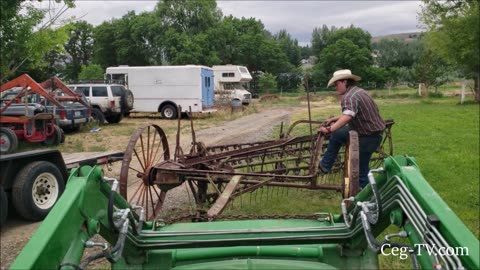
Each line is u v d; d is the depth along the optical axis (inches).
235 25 3147.1
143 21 2679.6
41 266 78.5
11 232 263.3
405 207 95.9
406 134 649.0
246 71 1587.1
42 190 281.0
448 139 592.1
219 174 230.1
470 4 1428.4
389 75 2839.6
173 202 309.0
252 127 842.2
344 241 116.2
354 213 110.9
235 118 1059.9
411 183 96.1
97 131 788.6
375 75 2869.1
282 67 2992.1
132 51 2755.9
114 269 114.7
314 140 290.2
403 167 103.0
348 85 246.7
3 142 534.6
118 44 2778.1
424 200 89.6
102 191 108.3
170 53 2581.2
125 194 196.5
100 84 911.0
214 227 134.5
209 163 264.8
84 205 96.8
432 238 83.2
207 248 117.9
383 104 1517.0
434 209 86.3
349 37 3506.4
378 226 114.2
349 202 128.6
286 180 271.3
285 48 3932.1
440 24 1461.6
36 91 578.6
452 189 324.5
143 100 1061.8
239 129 809.5
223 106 1202.6
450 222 82.3
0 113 563.5
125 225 101.7
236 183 220.8
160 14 2736.2
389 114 1034.7
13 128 569.9
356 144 192.4
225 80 1487.5
